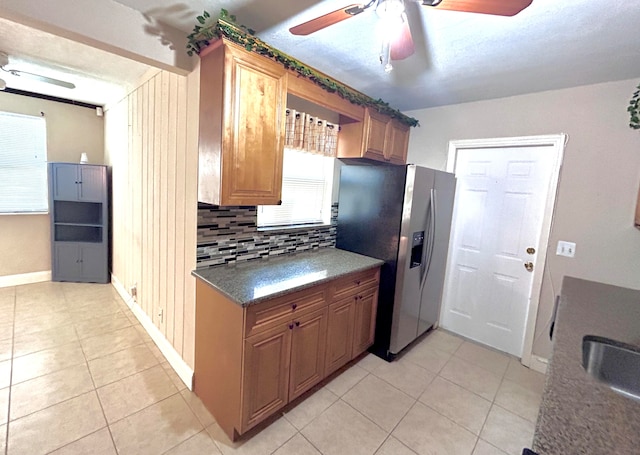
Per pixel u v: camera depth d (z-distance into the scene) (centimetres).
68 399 191
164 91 222
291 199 265
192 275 196
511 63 197
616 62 187
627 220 214
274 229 246
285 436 175
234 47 160
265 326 167
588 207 228
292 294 180
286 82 186
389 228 251
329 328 211
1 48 216
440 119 298
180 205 210
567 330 128
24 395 192
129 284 323
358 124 254
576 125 230
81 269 381
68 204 385
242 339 158
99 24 148
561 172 237
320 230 286
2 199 348
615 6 135
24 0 127
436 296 304
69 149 380
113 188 363
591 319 140
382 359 260
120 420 178
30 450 155
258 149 177
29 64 243
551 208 243
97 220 394
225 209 210
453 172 296
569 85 227
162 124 228
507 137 262
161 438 168
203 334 191
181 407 191
